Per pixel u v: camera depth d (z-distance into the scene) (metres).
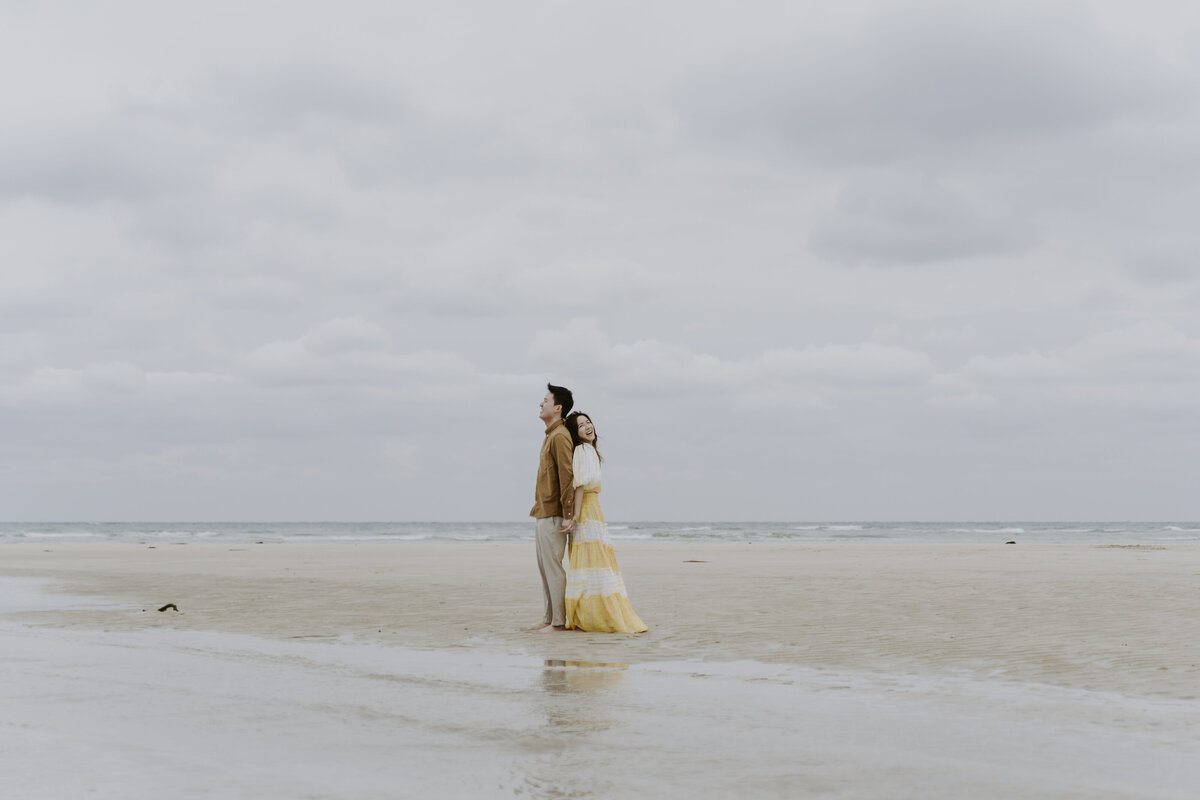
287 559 21.62
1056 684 4.79
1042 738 3.51
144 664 5.39
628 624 7.21
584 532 7.44
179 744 3.34
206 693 4.41
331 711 3.98
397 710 4.00
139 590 11.58
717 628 7.41
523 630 7.38
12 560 20.70
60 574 15.16
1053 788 2.81
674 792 2.75
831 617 8.14
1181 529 84.62
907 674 5.11
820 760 3.15
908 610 8.68
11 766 3.00
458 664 5.47
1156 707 4.15
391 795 2.70
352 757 3.17
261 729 3.61
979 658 5.71
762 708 4.10
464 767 3.04
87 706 4.06
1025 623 7.55
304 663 5.48
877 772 2.99
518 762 3.10
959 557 21.20
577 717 3.87
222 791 2.72
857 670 5.26
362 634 7.06
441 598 10.37
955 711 4.04
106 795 2.68
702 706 4.14
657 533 62.38
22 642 6.46
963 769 3.03
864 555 22.97
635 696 4.39
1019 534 62.41
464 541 47.94
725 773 2.97
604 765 3.07
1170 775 2.97
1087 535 60.06
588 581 7.33
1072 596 10.06
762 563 18.66
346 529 95.50
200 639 6.68
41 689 4.50
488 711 3.99
